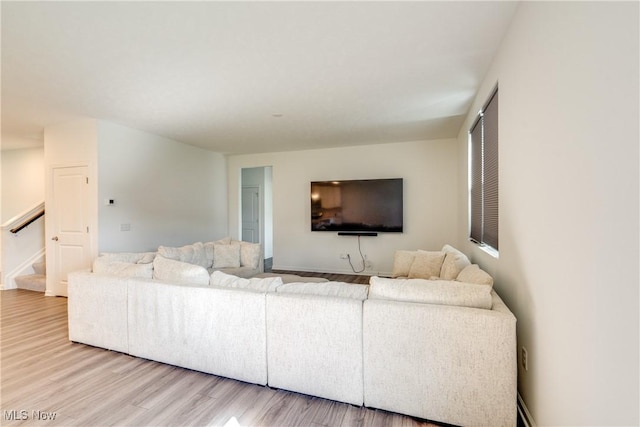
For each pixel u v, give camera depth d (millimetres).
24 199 5984
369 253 5738
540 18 1479
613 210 935
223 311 2145
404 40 2172
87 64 2488
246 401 1923
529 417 1660
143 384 2111
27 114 3766
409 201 5465
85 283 2684
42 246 5164
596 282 1028
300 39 2152
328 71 2660
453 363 1652
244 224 8188
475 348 1614
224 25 1972
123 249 4332
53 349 2654
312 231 6094
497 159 2473
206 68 2582
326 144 5629
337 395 1882
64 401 1916
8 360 2453
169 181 5188
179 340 2295
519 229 1793
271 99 3322
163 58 2402
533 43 1569
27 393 2000
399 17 1902
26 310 3729
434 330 1681
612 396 947
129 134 4445
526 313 1688
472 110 3480
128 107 3525
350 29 2031
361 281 5285
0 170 6129
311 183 5938
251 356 2078
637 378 837
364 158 5723
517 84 1819
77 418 1756
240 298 2098
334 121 4160
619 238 907
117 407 1857
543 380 1476
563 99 1250
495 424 1597
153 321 2389
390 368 1768
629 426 871
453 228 5227
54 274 4320
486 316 1600
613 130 929
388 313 1766
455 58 2436
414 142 5422
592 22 1036
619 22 894
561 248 1277
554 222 1341
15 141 5270
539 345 1515
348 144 5637
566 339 1242
